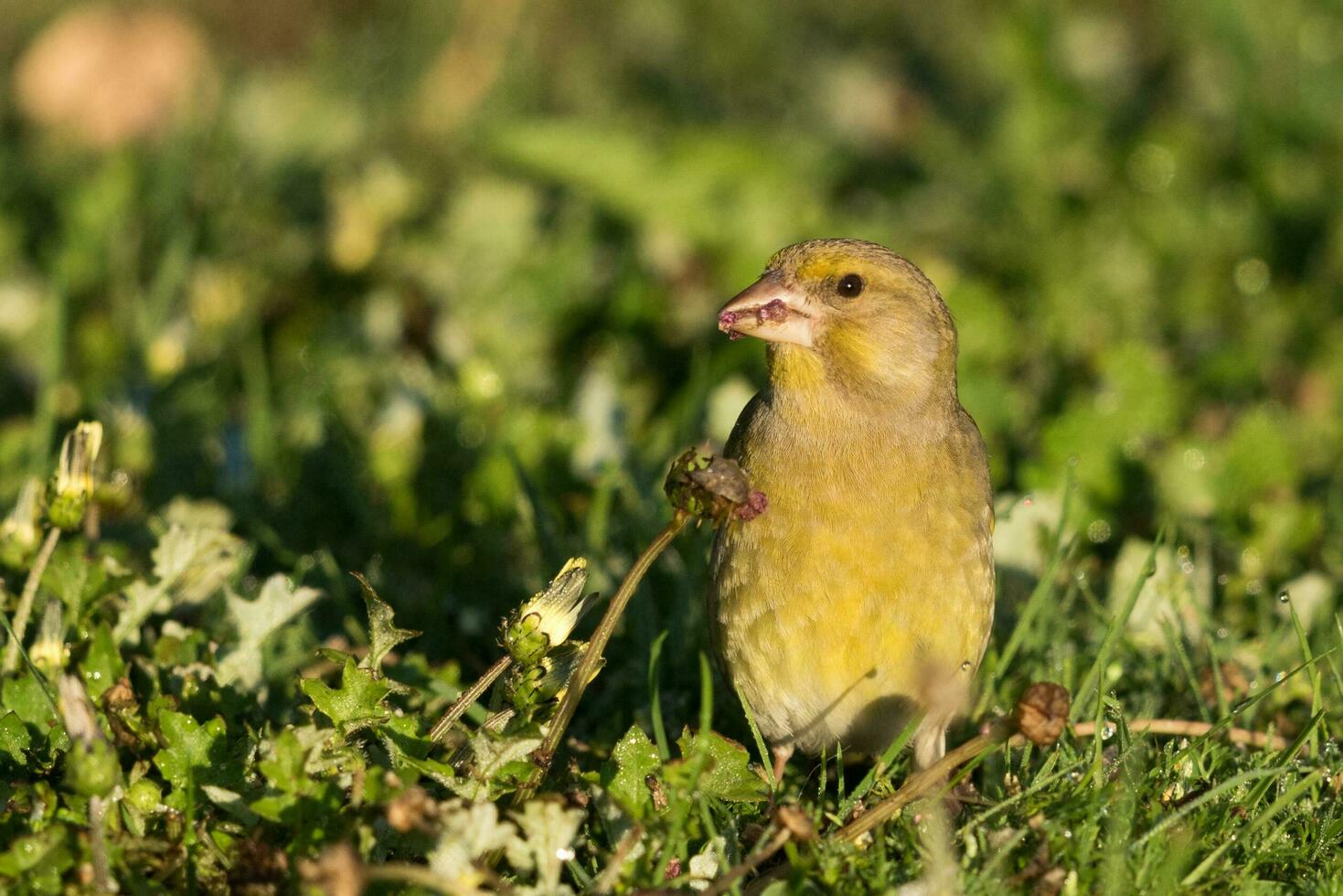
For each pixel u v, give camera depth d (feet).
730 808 23.45
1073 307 45.60
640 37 64.90
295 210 50.72
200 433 36.37
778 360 26.53
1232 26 52.75
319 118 54.39
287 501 34.86
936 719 26.13
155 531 28.66
